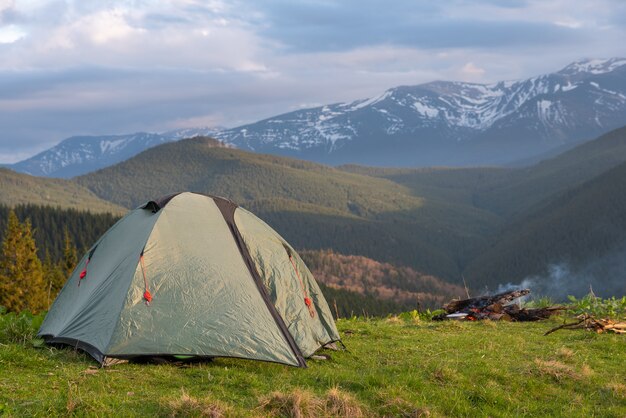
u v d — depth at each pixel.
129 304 5.56
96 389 4.80
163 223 5.97
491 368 5.71
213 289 5.76
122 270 5.78
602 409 5.16
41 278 32.25
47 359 5.38
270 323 5.76
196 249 5.90
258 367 5.56
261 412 4.58
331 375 5.36
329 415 4.66
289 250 6.40
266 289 6.04
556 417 5.01
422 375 5.50
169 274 5.73
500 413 5.00
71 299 6.10
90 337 5.55
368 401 4.95
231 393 4.94
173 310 5.60
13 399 4.51
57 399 4.48
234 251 6.03
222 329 5.60
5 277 31.22
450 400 5.06
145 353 5.40
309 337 6.02
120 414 4.39
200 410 4.47
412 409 4.84
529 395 5.37
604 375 5.85
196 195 6.30
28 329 6.08
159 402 4.58
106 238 6.30
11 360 5.21
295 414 4.60
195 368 5.39
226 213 6.27
